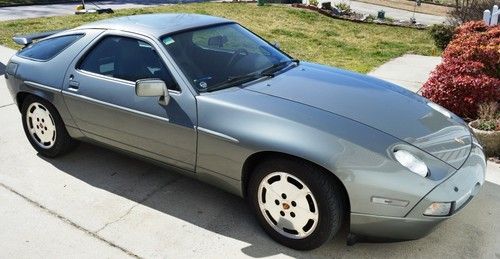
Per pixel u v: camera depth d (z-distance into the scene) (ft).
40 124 14.67
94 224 11.40
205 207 12.06
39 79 13.92
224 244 10.57
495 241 10.64
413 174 9.02
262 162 10.23
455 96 17.95
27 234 11.03
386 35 44.80
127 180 13.48
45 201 12.40
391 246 10.43
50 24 42.47
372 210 9.19
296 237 10.14
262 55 13.25
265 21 47.62
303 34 41.50
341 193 9.55
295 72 12.73
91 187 13.11
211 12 52.37
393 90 12.32
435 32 36.50
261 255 10.16
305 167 9.48
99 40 13.05
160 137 11.61
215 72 11.76
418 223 9.12
